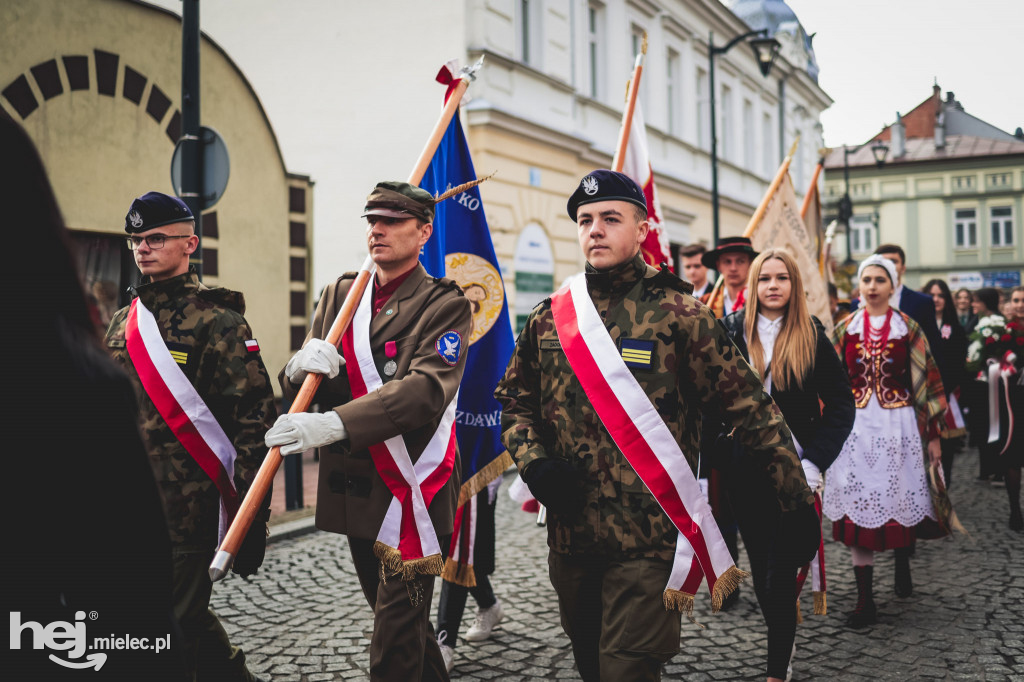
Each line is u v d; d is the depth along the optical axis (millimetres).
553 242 12922
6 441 972
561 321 2469
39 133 7156
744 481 3178
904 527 4285
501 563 5250
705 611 4355
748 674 3480
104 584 1025
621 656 2238
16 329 987
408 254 2752
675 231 17078
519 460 2383
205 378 2863
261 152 9719
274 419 2920
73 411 1002
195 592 2773
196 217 5418
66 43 7352
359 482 2641
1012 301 7258
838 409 3357
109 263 7941
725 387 2389
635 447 2316
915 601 4512
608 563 2332
